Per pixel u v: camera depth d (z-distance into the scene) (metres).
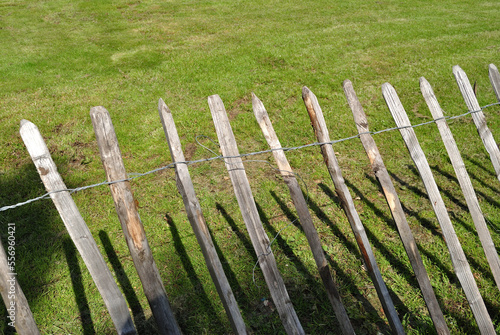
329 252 3.94
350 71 9.19
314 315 3.25
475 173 5.25
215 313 3.28
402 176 5.28
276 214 4.52
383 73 9.09
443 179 5.15
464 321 3.18
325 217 4.46
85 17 15.30
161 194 4.86
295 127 6.61
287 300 2.50
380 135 6.37
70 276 3.62
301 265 3.78
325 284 2.62
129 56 10.54
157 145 6.00
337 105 7.43
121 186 2.11
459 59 9.85
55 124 6.69
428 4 17.14
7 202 4.57
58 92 8.12
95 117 2.05
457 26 13.41
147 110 7.23
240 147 6.06
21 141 6.11
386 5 16.94
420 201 4.72
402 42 11.52
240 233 4.22
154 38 12.39
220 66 9.48
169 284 3.58
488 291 3.43
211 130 6.49
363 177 5.25
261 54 10.34
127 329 2.13
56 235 4.11
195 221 2.32
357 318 3.20
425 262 3.78
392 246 3.99
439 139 6.17
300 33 12.62
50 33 13.16
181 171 2.32
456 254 2.88
